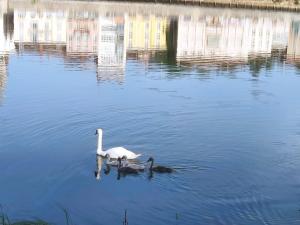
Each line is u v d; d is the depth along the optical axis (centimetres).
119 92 3909
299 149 2825
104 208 2152
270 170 2531
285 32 9938
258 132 3105
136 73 4747
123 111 3425
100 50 7450
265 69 5275
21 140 2878
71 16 9656
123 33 8994
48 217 2081
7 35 7812
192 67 5275
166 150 2784
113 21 9575
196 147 2831
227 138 2978
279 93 4078
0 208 2142
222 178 2420
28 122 3147
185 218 2070
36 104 3509
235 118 3369
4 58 5175
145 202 2197
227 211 2122
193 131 3095
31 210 2133
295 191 2305
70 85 4066
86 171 2506
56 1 11538
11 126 3077
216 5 13300
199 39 9081
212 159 2659
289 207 2155
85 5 11331
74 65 5025
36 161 2608
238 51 7731
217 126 3198
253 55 6950
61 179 2417
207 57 6444
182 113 3431
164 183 2366
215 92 4022
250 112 3522
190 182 2375
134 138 2969
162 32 9281
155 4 12475
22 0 11219
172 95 3881
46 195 2262
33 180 2402
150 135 3017
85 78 4353
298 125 3256
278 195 2262
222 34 9362
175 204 2181
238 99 3834
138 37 8994
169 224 2025
